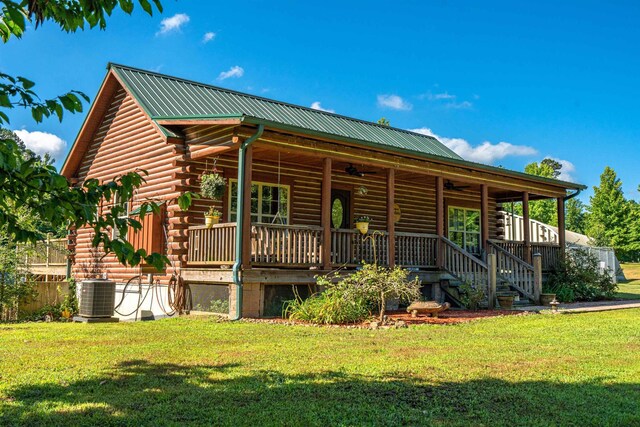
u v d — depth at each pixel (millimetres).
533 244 18406
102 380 5777
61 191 2939
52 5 3211
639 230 50875
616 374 6152
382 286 10992
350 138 12789
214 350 7586
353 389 5387
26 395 5176
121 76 15273
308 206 16188
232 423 4355
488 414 4637
